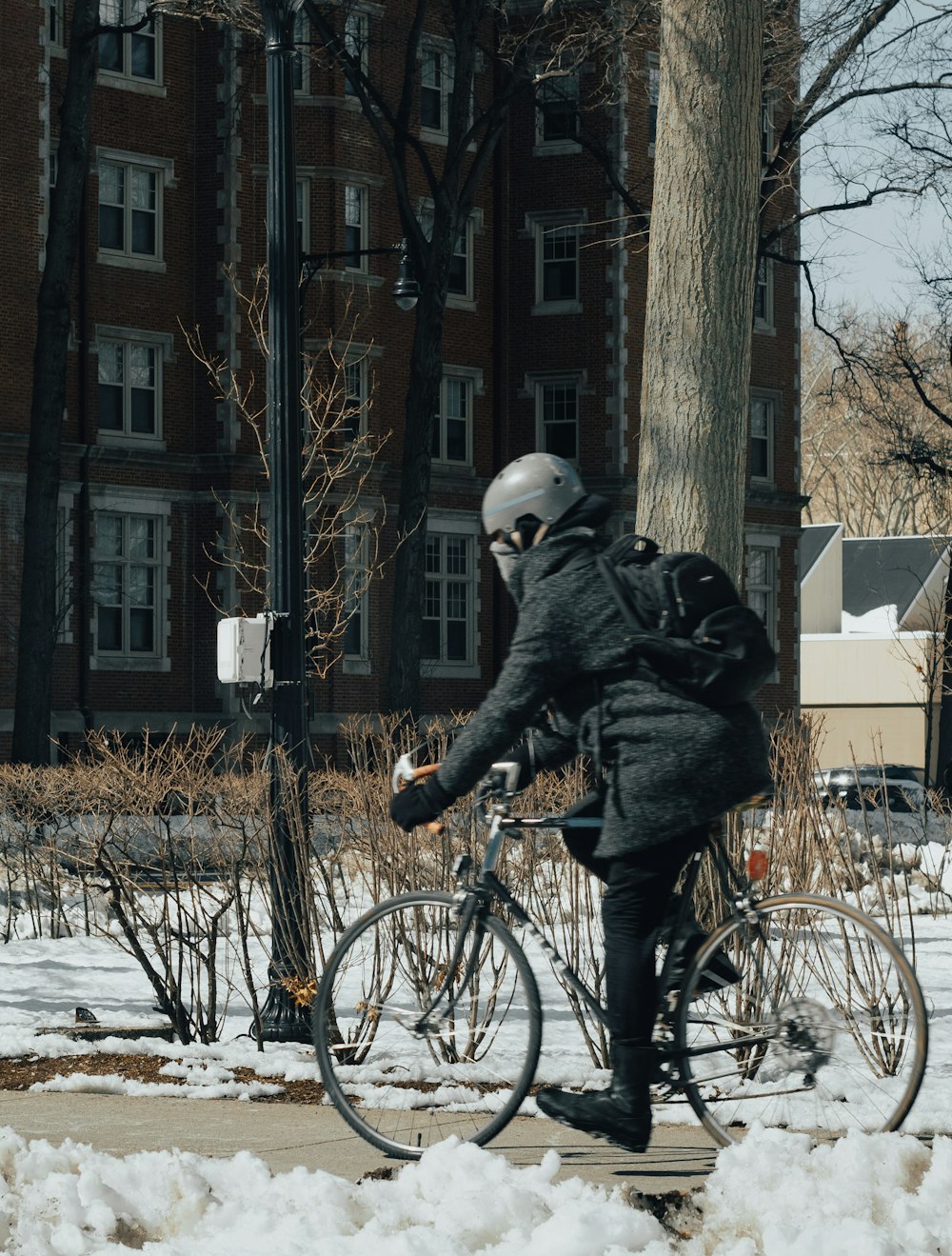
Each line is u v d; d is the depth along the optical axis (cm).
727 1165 580
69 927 1642
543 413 4831
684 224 1077
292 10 1050
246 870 1034
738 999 647
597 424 4762
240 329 4341
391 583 4503
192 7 3609
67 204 3625
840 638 7062
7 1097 817
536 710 598
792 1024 638
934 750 6806
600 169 4731
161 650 4288
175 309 4359
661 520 1075
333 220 4428
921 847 1998
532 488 612
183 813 1040
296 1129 724
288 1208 570
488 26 4756
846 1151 582
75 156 3625
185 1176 590
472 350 4797
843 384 3744
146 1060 917
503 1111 659
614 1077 617
